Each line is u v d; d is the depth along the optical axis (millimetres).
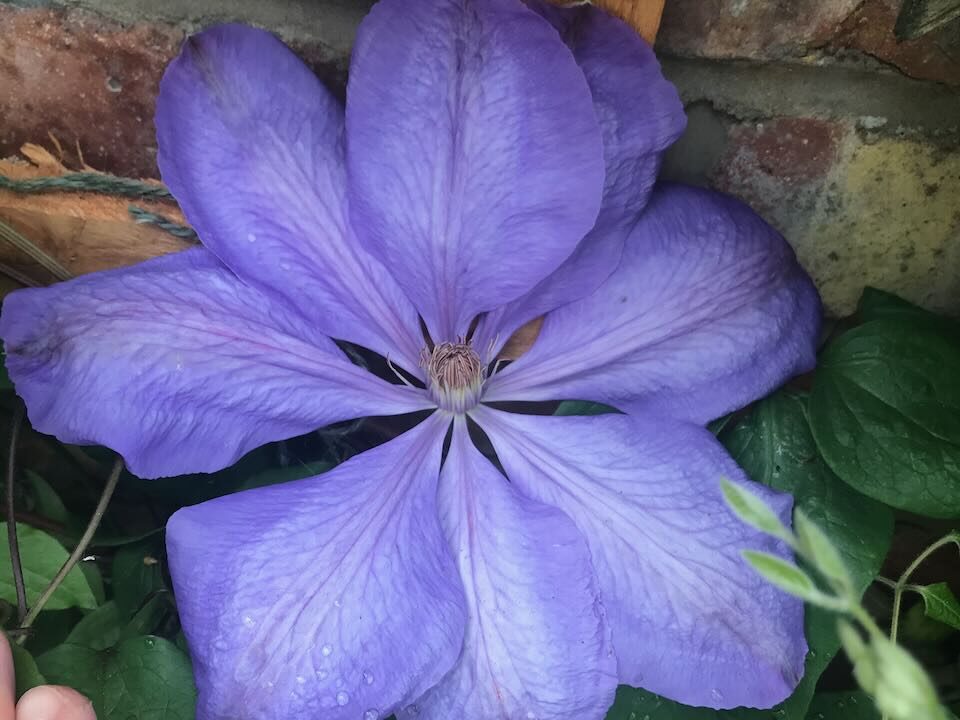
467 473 179
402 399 185
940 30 172
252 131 162
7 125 182
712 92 183
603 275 178
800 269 183
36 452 217
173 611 200
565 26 155
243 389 170
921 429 181
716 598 167
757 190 195
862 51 176
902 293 210
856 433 181
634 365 182
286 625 158
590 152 156
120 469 188
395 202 166
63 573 181
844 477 180
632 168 168
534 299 182
